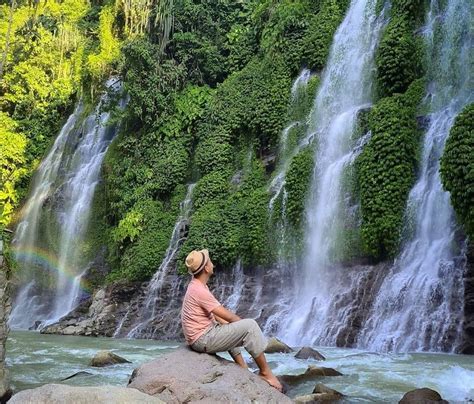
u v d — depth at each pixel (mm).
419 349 12789
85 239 27422
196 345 6219
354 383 8398
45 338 17719
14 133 33906
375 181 16203
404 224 15484
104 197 27531
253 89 24219
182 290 20312
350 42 21562
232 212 20922
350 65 21078
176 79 26469
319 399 7020
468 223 13086
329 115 21125
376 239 15688
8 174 32750
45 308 26516
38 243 29375
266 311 17344
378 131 16797
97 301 21672
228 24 29078
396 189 15844
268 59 24391
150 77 26250
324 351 12773
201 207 22500
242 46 27688
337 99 21094
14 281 27906
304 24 23828
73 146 31719
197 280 6453
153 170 25375
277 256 18828
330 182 18188
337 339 14344
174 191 24766
